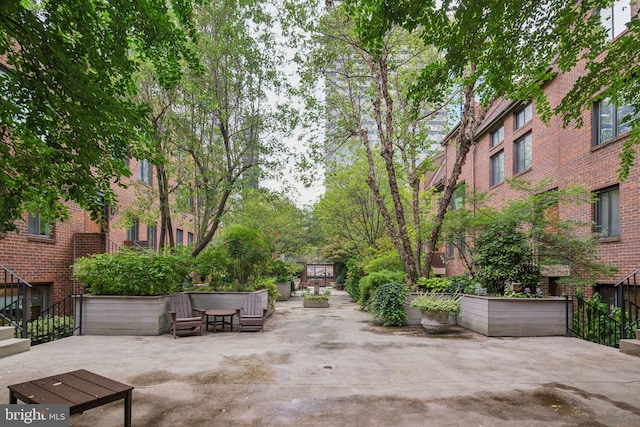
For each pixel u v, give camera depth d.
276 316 12.18
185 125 10.82
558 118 12.09
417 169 12.94
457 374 5.46
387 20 4.11
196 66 4.99
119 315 8.62
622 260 9.43
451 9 4.45
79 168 4.26
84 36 3.71
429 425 3.76
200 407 4.20
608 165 9.99
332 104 13.33
